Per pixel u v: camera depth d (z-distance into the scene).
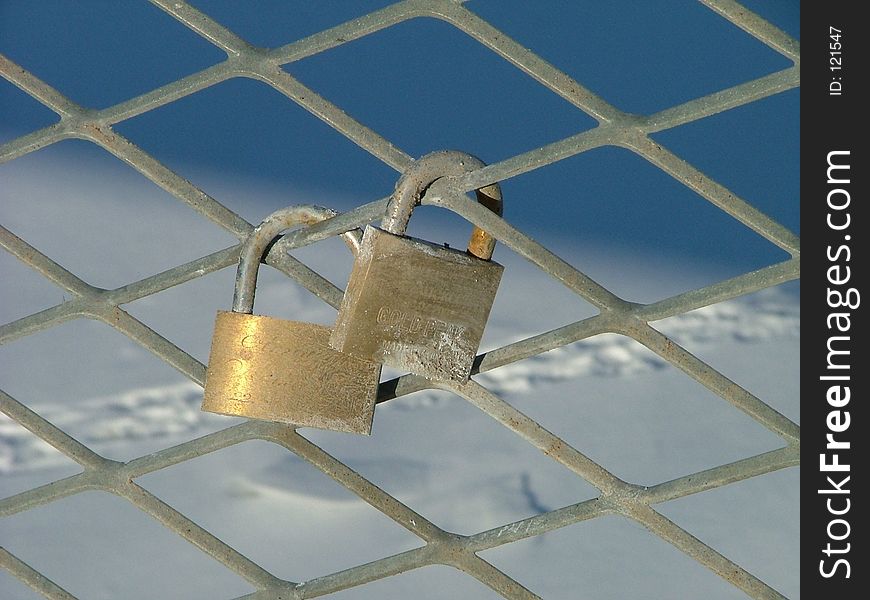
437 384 1.56
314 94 1.53
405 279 1.28
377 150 1.50
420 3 1.47
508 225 1.41
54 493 1.78
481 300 1.32
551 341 1.54
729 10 1.38
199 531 1.75
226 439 1.70
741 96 1.38
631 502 1.60
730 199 1.47
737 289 1.49
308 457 1.67
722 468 1.58
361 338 1.29
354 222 1.37
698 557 1.61
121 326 1.67
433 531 1.69
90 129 1.61
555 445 1.58
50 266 1.67
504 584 1.69
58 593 1.86
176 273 1.62
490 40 1.45
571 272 1.51
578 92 1.43
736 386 1.55
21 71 1.62
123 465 1.74
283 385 1.38
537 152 1.39
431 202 1.39
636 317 1.52
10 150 1.66
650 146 1.44
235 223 1.57
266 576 1.75
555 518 1.64
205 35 1.54
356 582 1.72
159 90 1.57
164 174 1.58
